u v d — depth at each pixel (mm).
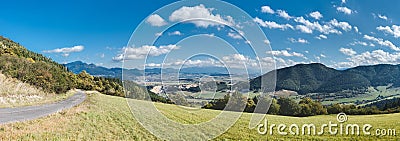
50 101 44750
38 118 22750
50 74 62750
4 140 14773
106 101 37000
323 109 44625
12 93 46125
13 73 57000
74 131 18203
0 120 21219
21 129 17703
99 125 20297
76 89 79375
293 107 38094
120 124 20234
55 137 16078
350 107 50312
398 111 45188
